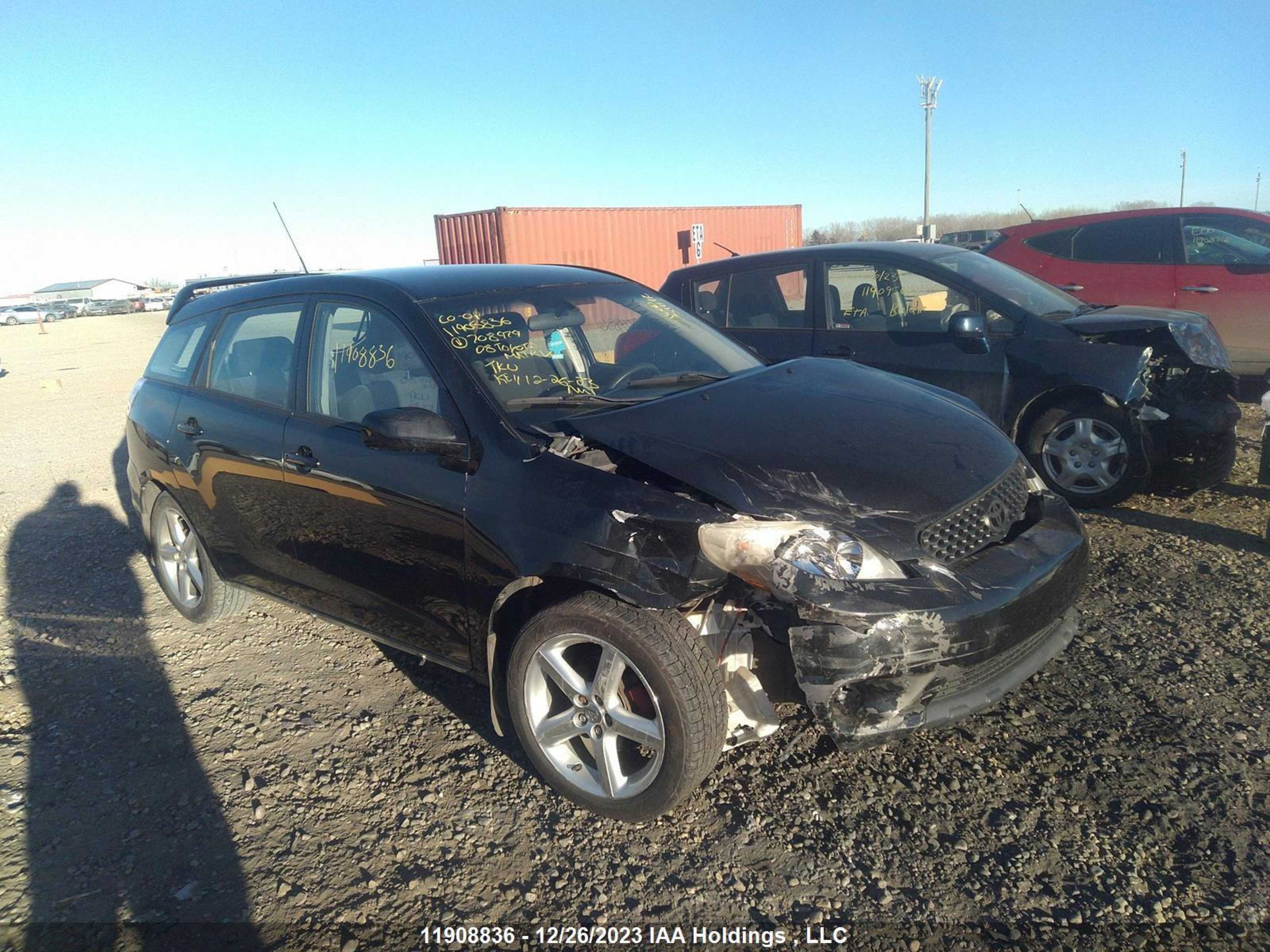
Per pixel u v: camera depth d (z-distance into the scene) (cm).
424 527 310
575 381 340
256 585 411
